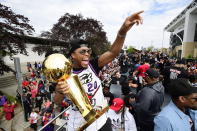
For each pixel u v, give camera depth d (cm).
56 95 124
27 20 1373
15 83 1864
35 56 2894
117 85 674
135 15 126
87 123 108
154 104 279
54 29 1950
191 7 2770
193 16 2805
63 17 1941
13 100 1225
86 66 137
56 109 880
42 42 2194
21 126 935
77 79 114
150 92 282
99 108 139
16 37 1355
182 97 160
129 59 1764
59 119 639
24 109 985
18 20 1310
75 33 1883
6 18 1226
